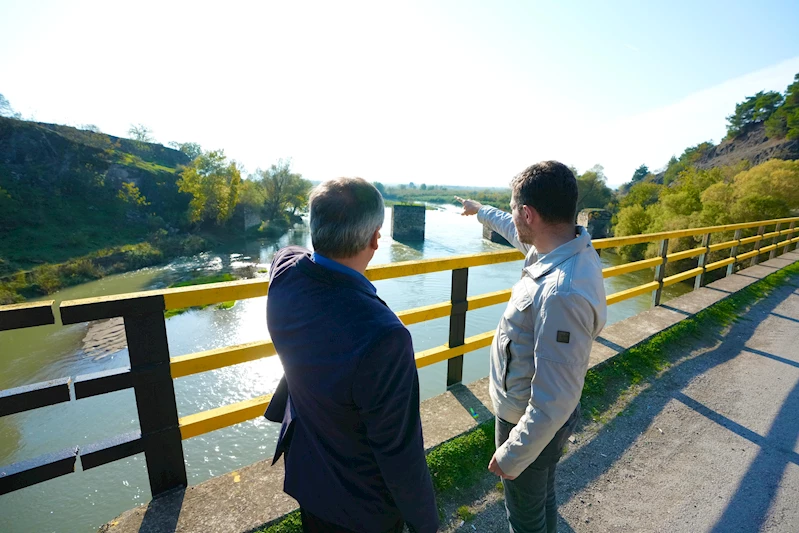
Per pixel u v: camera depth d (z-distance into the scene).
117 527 1.66
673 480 2.31
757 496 2.21
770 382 3.47
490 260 2.81
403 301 23.59
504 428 1.47
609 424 2.81
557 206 1.28
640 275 30.70
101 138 52.22
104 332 18.28
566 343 1.14
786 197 29.61
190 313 20.28
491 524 1.92
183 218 45.25
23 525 8.34
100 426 11.46
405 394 0.91
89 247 33.72
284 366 1.01
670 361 3.76
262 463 2.08
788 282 6.77
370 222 0.98
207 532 1.66
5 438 10.91
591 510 2.08
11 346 16.64
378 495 1.02
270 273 1.19
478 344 2.97
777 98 79.81
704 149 89.88
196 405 12.48
